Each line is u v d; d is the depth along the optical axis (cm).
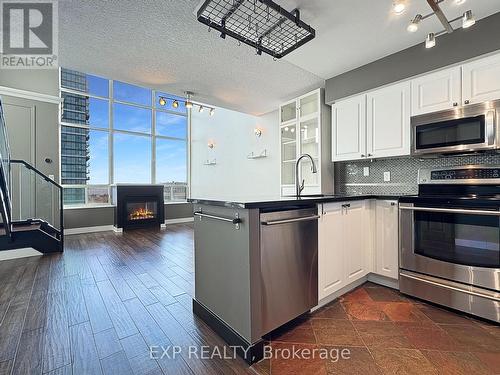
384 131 270
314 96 355
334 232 212
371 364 141
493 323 181
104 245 438
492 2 185
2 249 329
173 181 745
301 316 193
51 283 263
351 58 268
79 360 145
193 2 184
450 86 224
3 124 321
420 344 158
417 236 220
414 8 191
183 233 554
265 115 519
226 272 167
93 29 217
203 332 174
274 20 193
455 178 220
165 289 247
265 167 521
